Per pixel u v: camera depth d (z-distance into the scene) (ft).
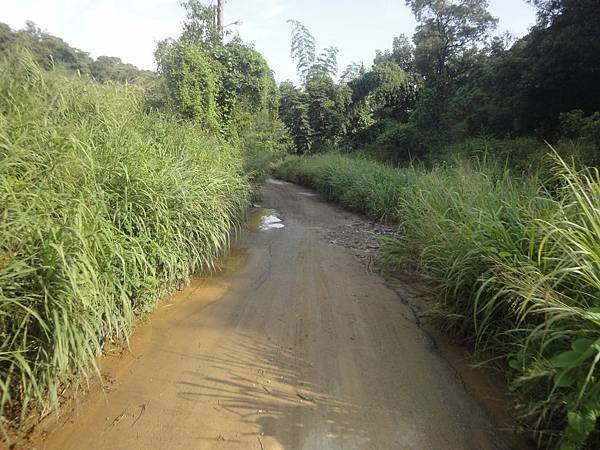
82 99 15.51
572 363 6.41
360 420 8.45
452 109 62.59
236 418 8.36
